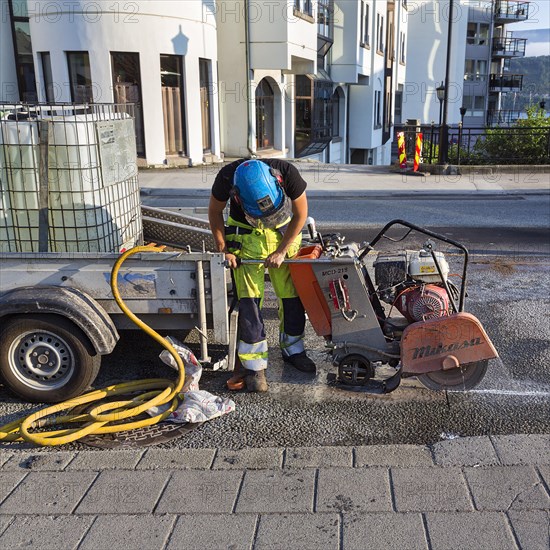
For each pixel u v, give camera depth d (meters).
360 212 11.81
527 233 9.84
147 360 5.05
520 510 3.02
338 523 2.95
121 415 3.96
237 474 3.37
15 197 4.38
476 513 3.01
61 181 4.34
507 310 6.23
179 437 3.88
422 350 4.17
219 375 4.78
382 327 4.57
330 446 3.70
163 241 5.99
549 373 4.80
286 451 3.59
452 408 4.23
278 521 2.98
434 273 4.51
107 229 4.64
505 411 4.19
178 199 13.70
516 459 3.47
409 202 13.21
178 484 3.28
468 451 3.56
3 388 4.58
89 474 3.38
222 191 4.17
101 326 4.13
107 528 2.94
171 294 4.28
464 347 4.12
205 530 2.92
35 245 4.46
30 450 3.72
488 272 7.61
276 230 4.30
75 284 4.25
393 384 4.36
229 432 3.94
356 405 4.29
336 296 4.34
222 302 4.28
